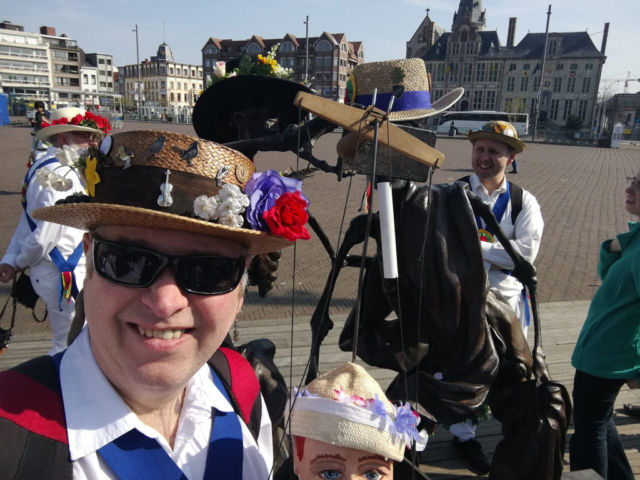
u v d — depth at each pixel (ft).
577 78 213.25
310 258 24.95
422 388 6.48
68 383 3.82
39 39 295.89
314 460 4.25
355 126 4.63
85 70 314.76
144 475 3.84
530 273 7.11
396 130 4.62
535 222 9.78
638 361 7.75
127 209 3.36
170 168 3.61
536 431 6.73
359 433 4.02
